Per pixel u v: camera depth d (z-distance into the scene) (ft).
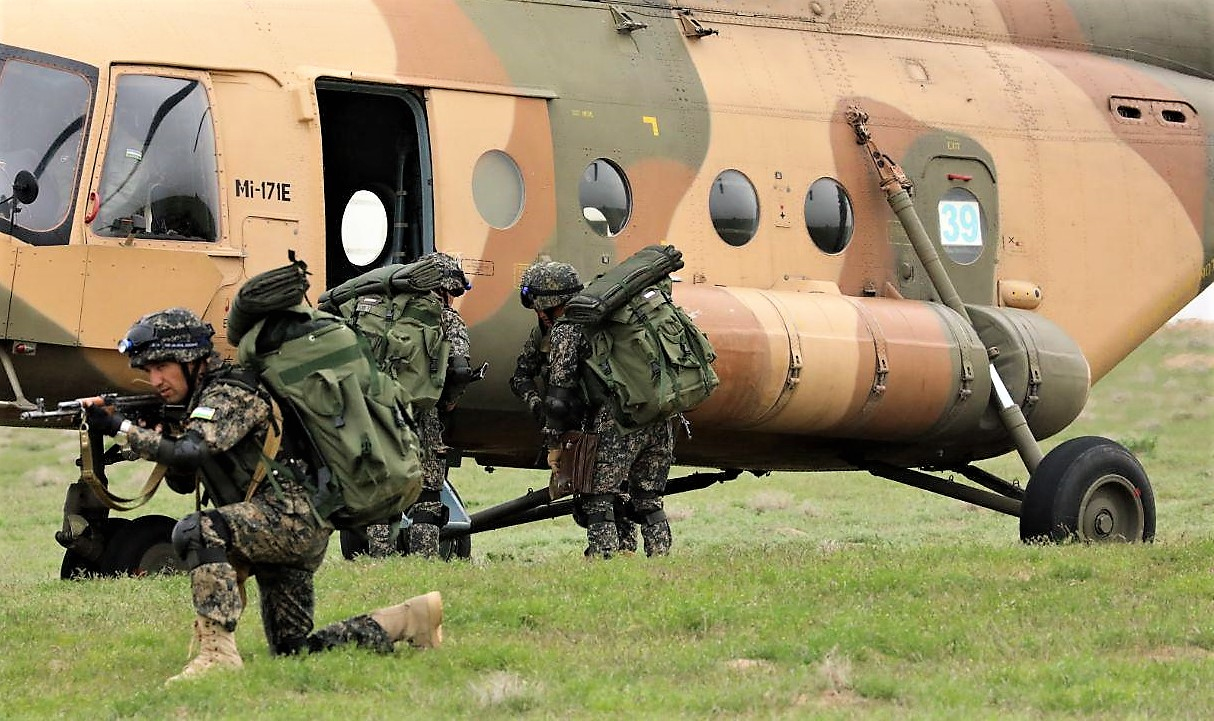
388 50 136.56
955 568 115.14
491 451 150.41
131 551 127.95
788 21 161.68
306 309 81.25
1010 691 79.66
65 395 123.34
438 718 73.36
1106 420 361.71
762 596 104.22
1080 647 89.97
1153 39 183.83
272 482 79.05
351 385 79.46
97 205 121.90
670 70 150.20
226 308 125.70
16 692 80.64
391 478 79.97
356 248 148.66
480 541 199.00
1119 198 170.71
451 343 124.47
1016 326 155.53
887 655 88.84
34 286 118.83
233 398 77.97
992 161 165.27
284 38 132.77
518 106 140.36
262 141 129.39
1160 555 122.62
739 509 241.76
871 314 148.36
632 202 144.97
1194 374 397.19
